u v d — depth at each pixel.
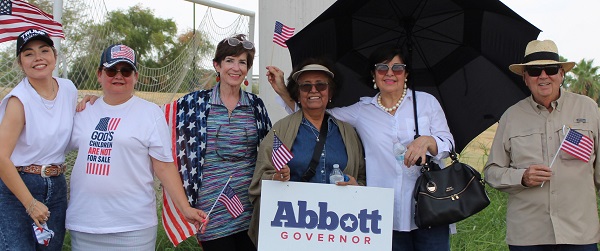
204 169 3.85
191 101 3.95
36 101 3.44
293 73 3.85
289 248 3.49
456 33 4.24
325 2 5.48
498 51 4.12
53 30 4.46
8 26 4.23
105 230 3.44
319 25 4.04
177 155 3.89
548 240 3.51
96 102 3.61
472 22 4.13
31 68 3.41
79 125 3.56
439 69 4.39
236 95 3.99
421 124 3.71
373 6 4.07
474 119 4.37
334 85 3.86
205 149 3.85
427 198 3.43
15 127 3.35
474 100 4.34
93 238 3.48
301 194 3.47
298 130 3.74
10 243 3.40
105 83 3.52
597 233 3.53
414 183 3.66
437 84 4.40
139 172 3.53
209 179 3.85
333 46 4.29
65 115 3.55
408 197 3.65
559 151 3.49
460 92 4.37
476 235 6.54
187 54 9.38
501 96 4.21
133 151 3.47
